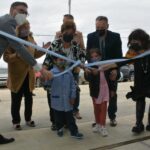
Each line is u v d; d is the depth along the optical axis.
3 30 4.41
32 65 4.55
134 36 4.86
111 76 5.36
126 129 5.56
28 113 5.82
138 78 5.05
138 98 5.15
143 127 5.38
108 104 5.70
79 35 5.89
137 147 4.77
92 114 6.95
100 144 4.82
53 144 4.81
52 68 5.12
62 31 5.11
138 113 5.29
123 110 7.43
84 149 4.62
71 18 5.56
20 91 5.55
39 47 4.52
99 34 5.68
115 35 5.69
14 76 5.41
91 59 5.23
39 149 4.61
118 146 4.80
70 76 5.00
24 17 4.57
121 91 11.12
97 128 5.36
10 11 4.79
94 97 5.19
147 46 4.89
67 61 4.98
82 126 5.76
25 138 5.08
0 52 4.45
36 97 9.32
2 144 4.80
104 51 5.65
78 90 5.90
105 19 5.61
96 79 5.13
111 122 5.75
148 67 4.98
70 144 4.82
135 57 4.80
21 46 4.48
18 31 5.15
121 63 4.87
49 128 5.67
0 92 10.63
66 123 5.24
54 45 5.16
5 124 6.11
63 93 4.98
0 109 7.53
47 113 7.05
